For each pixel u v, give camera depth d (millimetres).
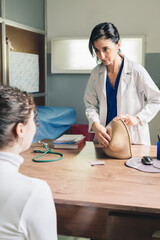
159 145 1780
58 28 4609
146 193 1277
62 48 4590
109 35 1958
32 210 676
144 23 4312
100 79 2254
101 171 1579
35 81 4375
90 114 2246
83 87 4648
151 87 2111
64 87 4730
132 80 2156
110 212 1210
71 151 2004
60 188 1332
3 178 688
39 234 685
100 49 1991
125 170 1601
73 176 1498
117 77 2186
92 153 1955
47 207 697
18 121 712
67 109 4090
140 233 1188
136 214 1194
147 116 2041
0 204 675
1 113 685
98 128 1934
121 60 2203
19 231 673
